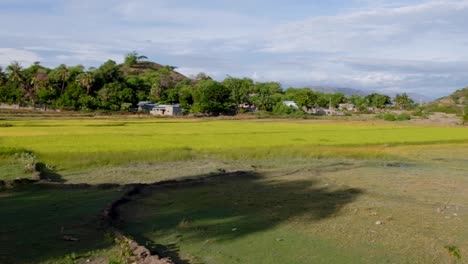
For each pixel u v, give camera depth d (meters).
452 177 32.28
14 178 27.94
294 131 65.81
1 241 15.20
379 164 39.59
